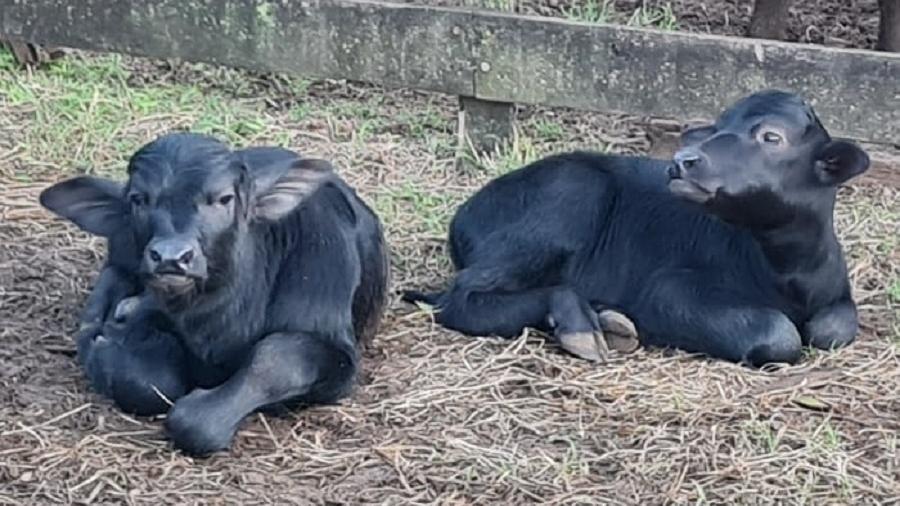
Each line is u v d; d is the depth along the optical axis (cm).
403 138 595
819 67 559
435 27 579
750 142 443
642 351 466
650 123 598
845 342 468
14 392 434
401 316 477
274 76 634
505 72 575
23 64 626
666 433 427
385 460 415
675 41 566
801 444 425
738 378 452
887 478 414
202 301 413
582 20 632
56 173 555
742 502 405
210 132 586
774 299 466
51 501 398
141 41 604
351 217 445
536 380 448
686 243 471
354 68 589
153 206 398
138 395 424
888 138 562
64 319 470
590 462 416
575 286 478
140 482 404
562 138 598
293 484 406
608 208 479
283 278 426
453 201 547
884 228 539
